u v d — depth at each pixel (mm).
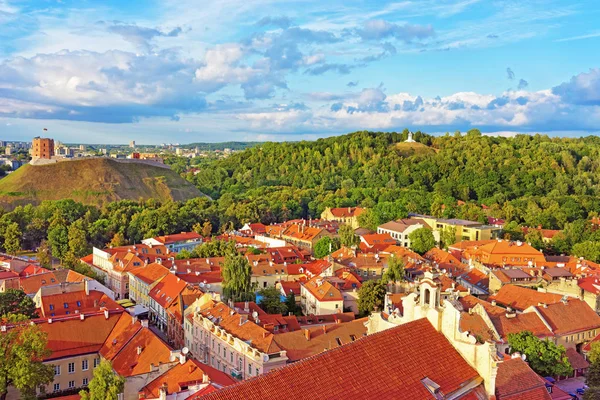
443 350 58844
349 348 52000
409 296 64812
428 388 52719
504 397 62750
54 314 113375
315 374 47875
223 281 140125
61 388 91562
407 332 58031
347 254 187000
